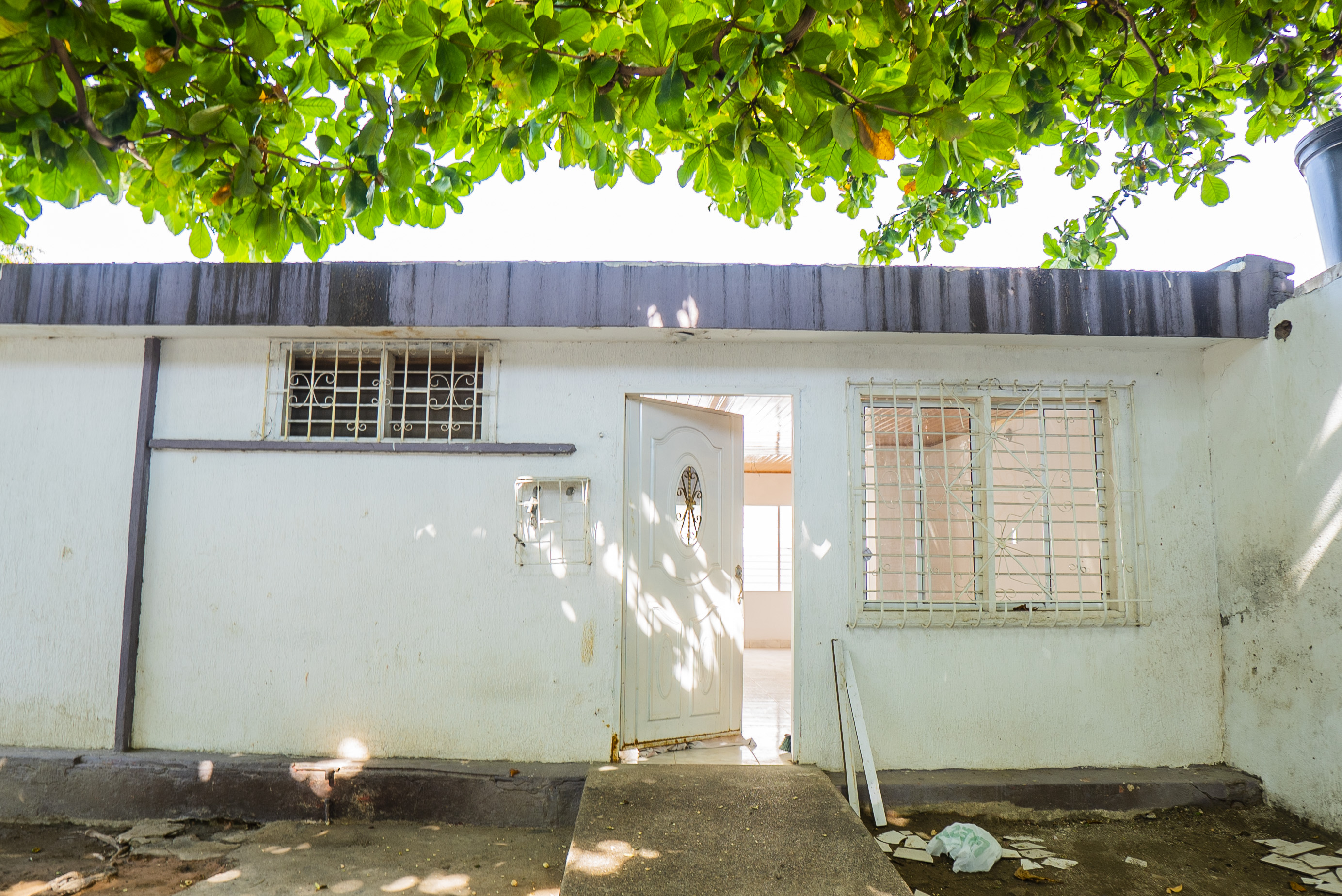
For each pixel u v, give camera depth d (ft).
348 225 10.94
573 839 11.35
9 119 7.84
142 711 15.10
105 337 15.74
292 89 9.60
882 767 15.20
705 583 17.54
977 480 16.16
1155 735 15.46
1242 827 13.87
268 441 15.39
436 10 8.31
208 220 10.93
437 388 15.83
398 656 15.21
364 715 15.12
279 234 9.84
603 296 14.73
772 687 25.93
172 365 15.78
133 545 15.15
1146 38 11.99
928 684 15.35
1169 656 15.62
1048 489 16.05
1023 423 21.89
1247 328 14.92
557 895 11.69
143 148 9.16
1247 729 15.02
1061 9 10.69
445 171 11.44
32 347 15.74
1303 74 12.96
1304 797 13.80
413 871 12.41
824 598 15.44
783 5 7.85
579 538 15.46
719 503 18.08
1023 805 14.46
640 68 9.19
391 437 16.03
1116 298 15.03
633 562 15.99
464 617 15.26
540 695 15.15
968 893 11.75
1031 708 15.39
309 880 12.07
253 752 15.03
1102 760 15.35
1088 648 15.53
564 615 15.29
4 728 15.12
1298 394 14.06
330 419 16.22
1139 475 15.92
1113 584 15.94
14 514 15.42
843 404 15.88
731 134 9.27
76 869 12.39
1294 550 14.08
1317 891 11.64
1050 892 11.76
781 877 10.23
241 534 15.38
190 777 14.46
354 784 14.39
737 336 15.44
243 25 8.27
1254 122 13.26
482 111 10.81
